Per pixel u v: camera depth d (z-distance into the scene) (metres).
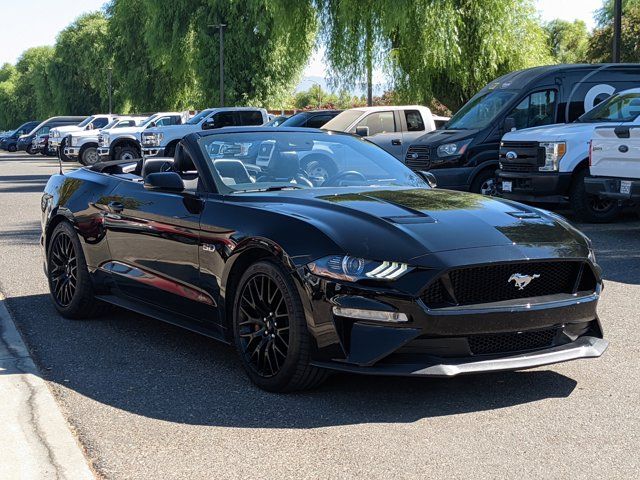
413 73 23.17
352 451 3.58
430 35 22.12
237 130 5.61
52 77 75.44
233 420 3.99
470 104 14.77
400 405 4.20
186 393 4.43
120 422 3.98
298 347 4.21
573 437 3.74
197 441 3.72
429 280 3.96
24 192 19.56
